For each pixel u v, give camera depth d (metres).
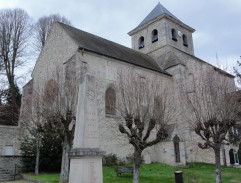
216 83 14.54
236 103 13.38
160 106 14.36
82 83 9.09
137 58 25.98
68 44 20.42
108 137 18.75
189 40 35.19
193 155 23.20
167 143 20.52
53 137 16.12
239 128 17.58
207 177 14.79
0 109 18.28
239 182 13.91
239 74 16.09
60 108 13.52
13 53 30.44
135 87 14.02
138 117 12.71
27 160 16.28
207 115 13.44
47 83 17.27
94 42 22.92
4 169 15.62
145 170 16.58
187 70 26.30
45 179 13.29
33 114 17.20
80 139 8.26
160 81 18.94
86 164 7.84
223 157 22.20
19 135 22.08
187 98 15.43
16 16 31.78
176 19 32.88
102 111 18.95
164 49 30.70
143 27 33.97
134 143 12.21
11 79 28.62
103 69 19.94
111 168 16.80
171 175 14.88
